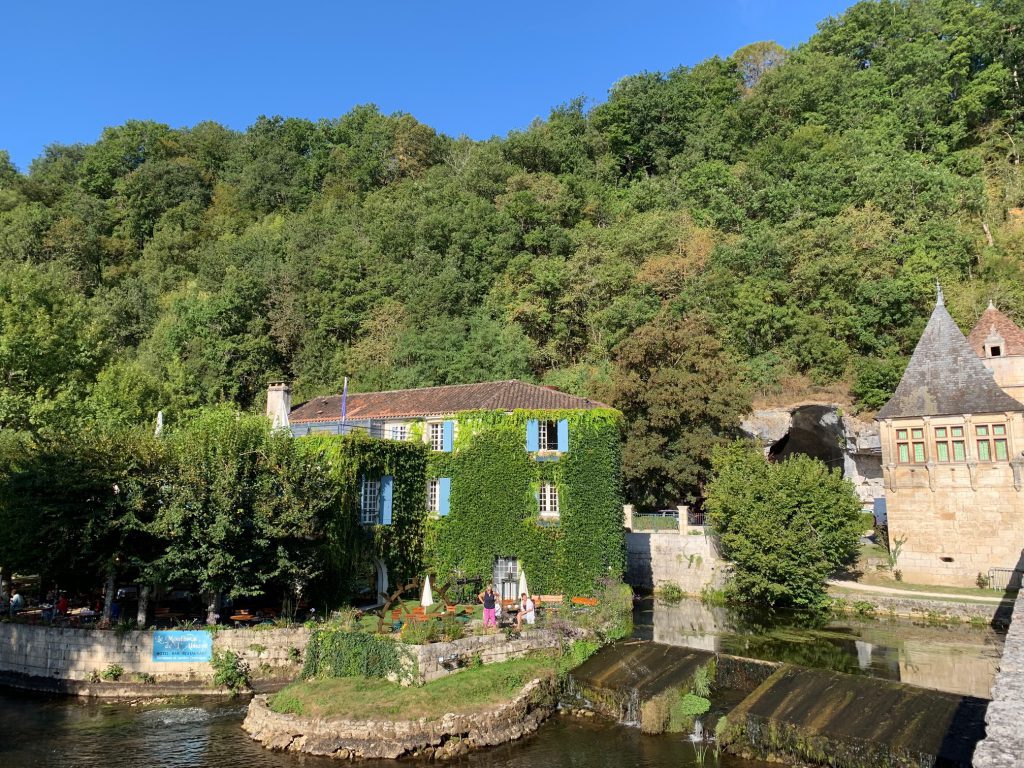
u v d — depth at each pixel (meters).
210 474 26.27
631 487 50.00
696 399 47.06
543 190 77.88
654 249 67.00
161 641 25.41
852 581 39.22
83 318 54.34
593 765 19.22
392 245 75.25
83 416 42.34
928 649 28.66
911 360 40.34
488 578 34.19
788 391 55.41
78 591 31.80
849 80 83.94
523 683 23.33
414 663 22.78
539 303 65.81
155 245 87.75
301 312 69.56
